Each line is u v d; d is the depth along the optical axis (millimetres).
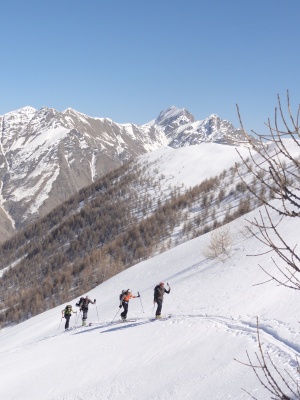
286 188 3010
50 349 20047
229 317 18500
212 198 175875
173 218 166250
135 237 152500
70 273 132000
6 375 16547
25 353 20453
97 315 31656
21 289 158000
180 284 31344
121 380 13727
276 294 20281
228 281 25781
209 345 14812
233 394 10367
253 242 35125
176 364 13844
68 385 14305
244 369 11805
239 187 167875
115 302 35938
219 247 37469
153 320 21500
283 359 11758
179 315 21250
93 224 193375
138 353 16047
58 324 34469
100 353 17094
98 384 13812
